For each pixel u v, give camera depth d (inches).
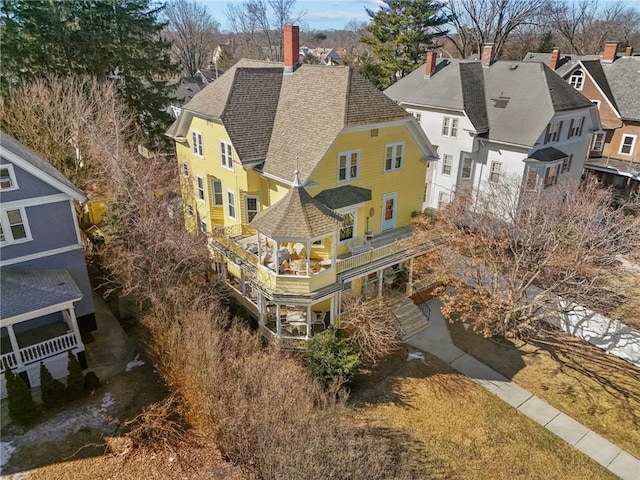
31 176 674.8
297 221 682.8
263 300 774.5
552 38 2760.8
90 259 1051.3
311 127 793.6
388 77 2078.0
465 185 1238.9
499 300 793.6
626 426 644.1
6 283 663.1
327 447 466.9
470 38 2453.2
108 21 1405.0
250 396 527.5
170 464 555.5
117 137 1070.4
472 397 693.3
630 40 3157.0
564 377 742.5
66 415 624.7
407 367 757.9
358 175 828.6
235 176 856.3
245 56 3727.9
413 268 919.7
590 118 1283.2
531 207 832.9
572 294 754.2
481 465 577.3
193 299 735.7
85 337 789.2
